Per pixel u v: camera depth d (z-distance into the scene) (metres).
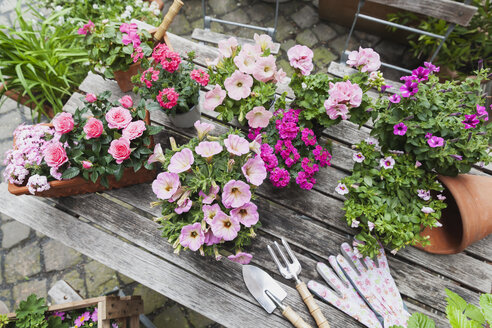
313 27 2.86
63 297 1.75
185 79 1.32
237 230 1.04
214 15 2.95
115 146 1.14
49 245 2.42
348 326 1.23
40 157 1.23
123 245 1.35
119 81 1.51
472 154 1.16
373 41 2.79
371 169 1.27
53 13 2.33
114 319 1.65
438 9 1.64
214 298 1.27
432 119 1.18
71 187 1.31
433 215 1.20
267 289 1.25
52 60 2.06
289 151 1.23
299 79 1.27
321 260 1.37
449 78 2.26
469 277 1.28
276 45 1.68
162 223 1.17
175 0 1.43
